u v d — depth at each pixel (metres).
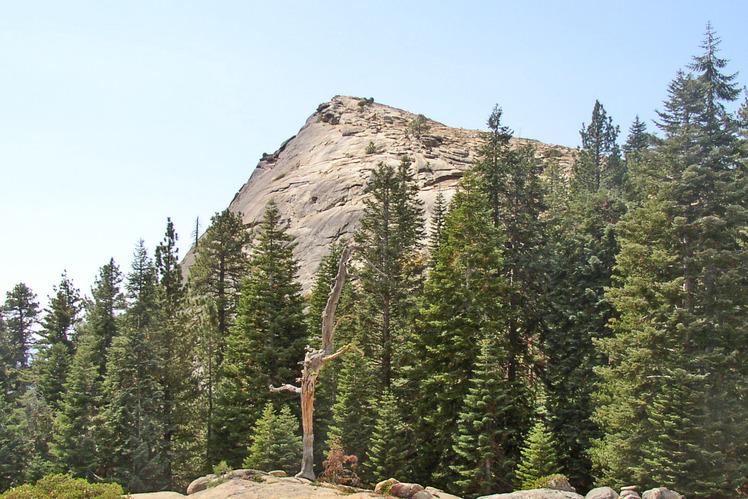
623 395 25.30
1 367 58.12
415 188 43.72
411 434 32.88
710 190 25.42
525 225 34.66
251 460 30.98
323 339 20.91
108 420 37.47
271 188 108.88
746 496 22.69
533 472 24.22
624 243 27.70
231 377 39.28
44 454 43.75
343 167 106.75
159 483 37.41
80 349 43.09
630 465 23.91
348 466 30.81
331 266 48.47
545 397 34.88
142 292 39.91
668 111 27.34
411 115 161.50
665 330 24.11
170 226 46.31
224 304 49.94
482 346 28.09
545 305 34.50
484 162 35.94
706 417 22.38
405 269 39.72
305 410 20.38
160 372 39.41
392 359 36.31
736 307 24.75
